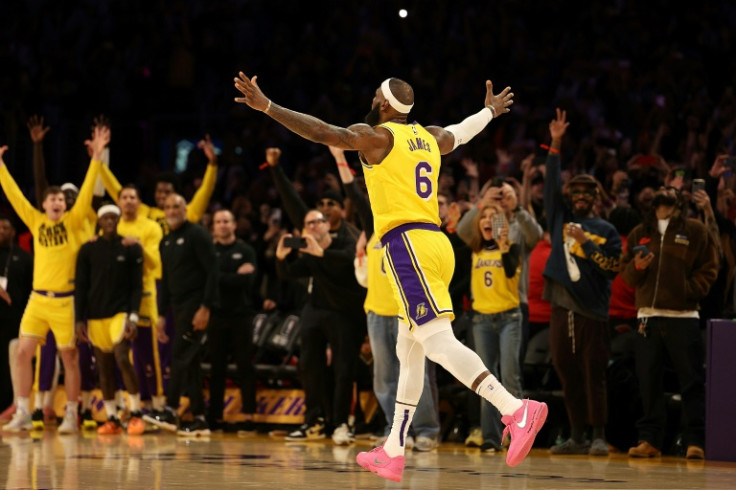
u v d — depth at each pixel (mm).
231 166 24547
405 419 9172
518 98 24219
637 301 14070
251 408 17406
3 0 30156
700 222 13930
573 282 14008
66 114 28109
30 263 19734
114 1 29750
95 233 19016
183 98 27828
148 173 25484
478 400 15289
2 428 17781
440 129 9602
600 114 22469
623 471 11242
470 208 16375
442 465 11812
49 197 17234
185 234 16922
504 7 25906
